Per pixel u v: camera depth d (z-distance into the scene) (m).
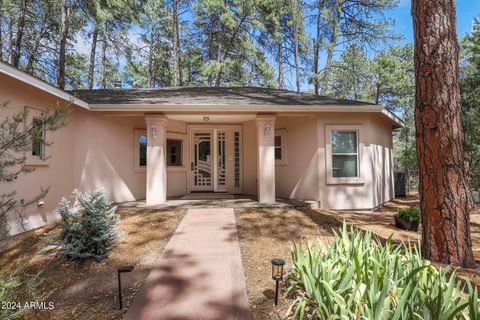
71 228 4.39
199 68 20.31
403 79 19.09
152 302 3.21
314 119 8.63
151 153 7.93
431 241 4.17
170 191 9.80
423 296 2.23
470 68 12.98
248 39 17.89
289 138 9.40
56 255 4.52
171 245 4.98
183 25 20.11
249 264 4.25
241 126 10.74
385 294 2.17
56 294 3.50
